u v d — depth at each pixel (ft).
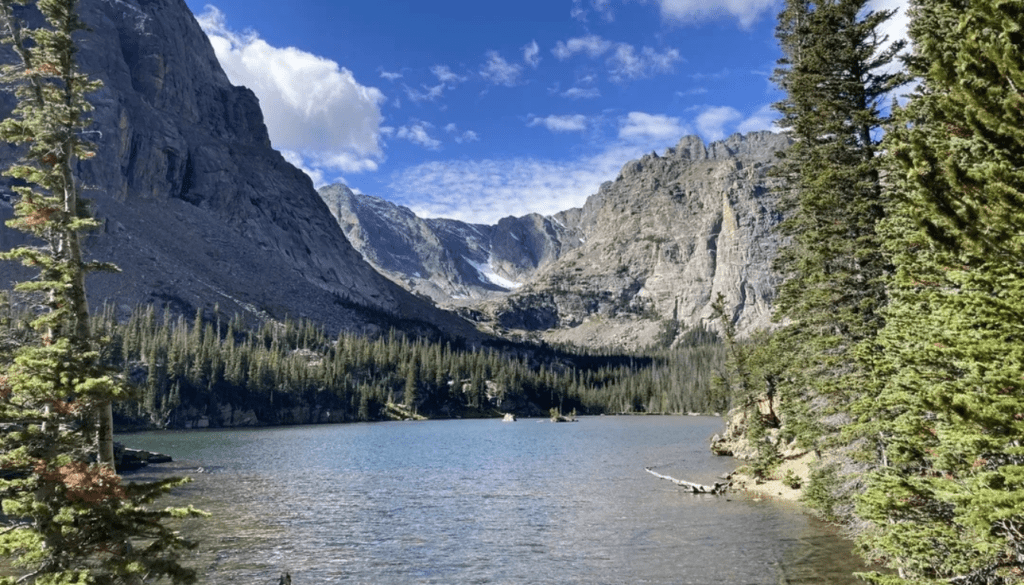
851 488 98.32
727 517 130.00
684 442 328.90
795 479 150.92
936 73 34.63
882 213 82.17
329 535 122.62
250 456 272.10
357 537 121.19
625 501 153.89
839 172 84.48
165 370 490.08
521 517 138.62
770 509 136.05
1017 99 30.50
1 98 652.89
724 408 414.41
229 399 517.14
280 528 128.36
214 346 552.82
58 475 52.16
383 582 94.73
